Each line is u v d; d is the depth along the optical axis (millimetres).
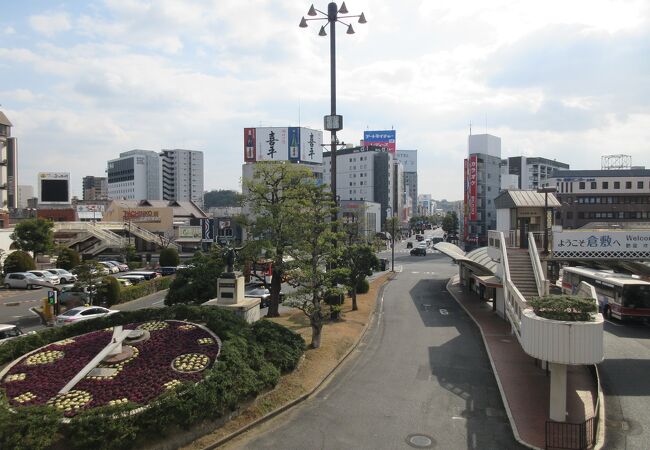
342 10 27594
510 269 26969
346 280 32250
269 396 16594
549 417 15594
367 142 161250
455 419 15820
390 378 19828
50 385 14922
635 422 15781
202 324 19547
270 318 29656
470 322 31109
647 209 90750
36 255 56188
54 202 85562
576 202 92688
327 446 13891
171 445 13125
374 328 29281
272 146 120312
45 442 11898
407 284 50219
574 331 14062
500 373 20156
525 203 33531
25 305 36312
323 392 18125
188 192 180000
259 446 13820
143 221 82000
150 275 48094
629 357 22984
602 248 26391
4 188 69375
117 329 17422
